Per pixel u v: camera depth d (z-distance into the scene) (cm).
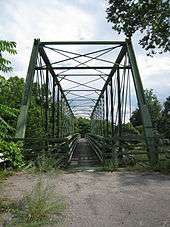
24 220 611
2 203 738
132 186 976
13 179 1086
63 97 3934
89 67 1992
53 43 1758
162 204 753
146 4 1802
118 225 604
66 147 1537
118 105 2030
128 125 4041
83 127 9050
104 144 1630
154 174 1202
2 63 700
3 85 744
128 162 1423
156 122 3538
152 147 1395
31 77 1648
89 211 695
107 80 2716
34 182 1024
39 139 1419
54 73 2434
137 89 1602
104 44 1802
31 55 1695
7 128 803
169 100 4622
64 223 613
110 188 948
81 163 1903
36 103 2966
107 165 1411
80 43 1756
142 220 632
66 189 929
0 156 1234
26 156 1402
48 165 1207
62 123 3647
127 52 1733
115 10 1861
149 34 1894
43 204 650
